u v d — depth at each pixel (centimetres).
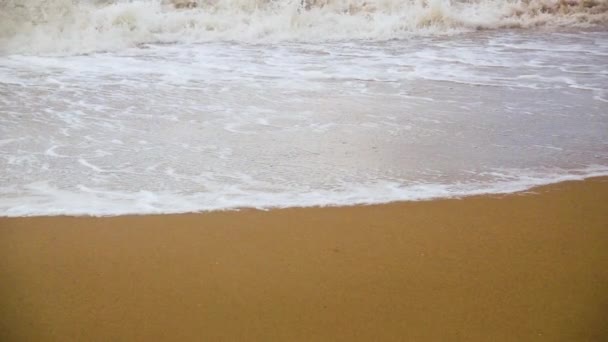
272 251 392
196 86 747
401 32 1097
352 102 691
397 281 361
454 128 616
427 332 319
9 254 387
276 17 1106
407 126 618
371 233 414
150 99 696
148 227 421
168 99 696
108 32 1018
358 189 479
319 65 860
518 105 694
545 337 315
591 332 319
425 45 1009
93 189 477
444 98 712
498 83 779
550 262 383
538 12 1230
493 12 1224
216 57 909
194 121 626
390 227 422
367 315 331
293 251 392
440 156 546
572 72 841
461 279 364
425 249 395
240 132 596
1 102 679
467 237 411
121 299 344
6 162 522
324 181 493
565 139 597
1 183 484
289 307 338
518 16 1232
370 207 451
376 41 1038
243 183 488
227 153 545
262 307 338
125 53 938
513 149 568
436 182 495
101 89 734
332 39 1048
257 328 321
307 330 320
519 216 441
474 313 333
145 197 464
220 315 331
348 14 1151
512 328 322
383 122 629
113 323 324
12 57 905
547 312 335
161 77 790
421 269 373
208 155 541
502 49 983
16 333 315
